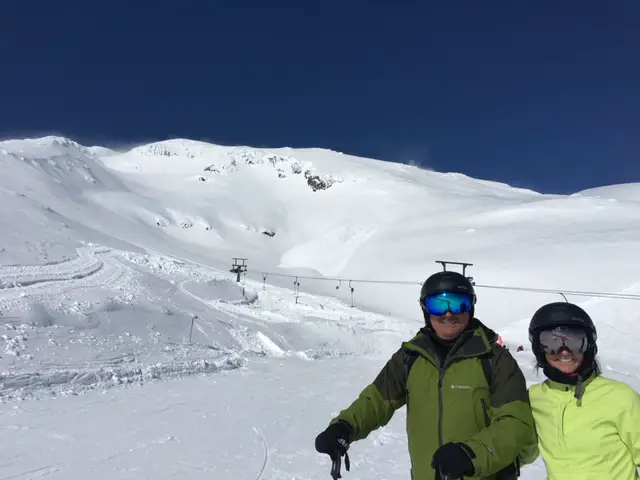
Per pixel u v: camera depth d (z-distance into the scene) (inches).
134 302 832.9
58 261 1193.4
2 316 583.5
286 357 747.4
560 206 3011.8
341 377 580.1
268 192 5324.8
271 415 366.9
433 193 4579.2
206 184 5216.5
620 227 2378.2
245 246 3873.0
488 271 2055.9
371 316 1437.0
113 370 463.8
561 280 1798.7
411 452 105.1
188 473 234.4
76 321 631.8
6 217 1568.7
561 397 97.1
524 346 1072.8
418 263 2517.2
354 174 5280.5
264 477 234.2
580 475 93.0
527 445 98.6
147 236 2883.9
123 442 276.2
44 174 3400.6
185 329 769.6
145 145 6496.1
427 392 102.6
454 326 102.7
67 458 245.1
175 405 379.9
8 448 255.1
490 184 5762.8
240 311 1157.1
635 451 91.8
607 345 1043.9
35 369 431.5
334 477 97.9
